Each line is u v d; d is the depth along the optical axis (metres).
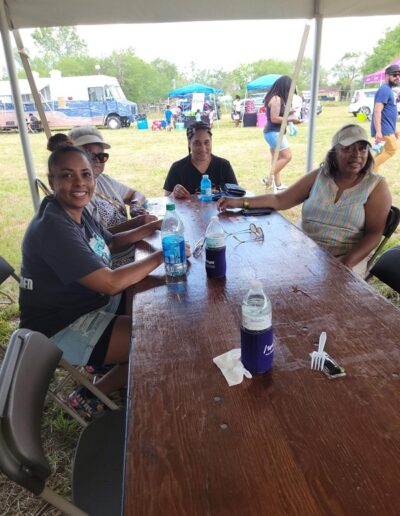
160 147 10.61
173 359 0.98
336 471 0.66
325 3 2.98
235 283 1.40
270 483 0.64
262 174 7.07
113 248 1.99
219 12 2.94
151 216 2.27
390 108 4.88
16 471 0.71
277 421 0.77
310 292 1.30
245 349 0.90
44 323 1.55
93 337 1.52
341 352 0.97
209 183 2.67
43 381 0.99
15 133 13.02
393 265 1.64
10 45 2.88
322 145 9.59
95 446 1.12
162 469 0.68
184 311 1.22
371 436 0.72
